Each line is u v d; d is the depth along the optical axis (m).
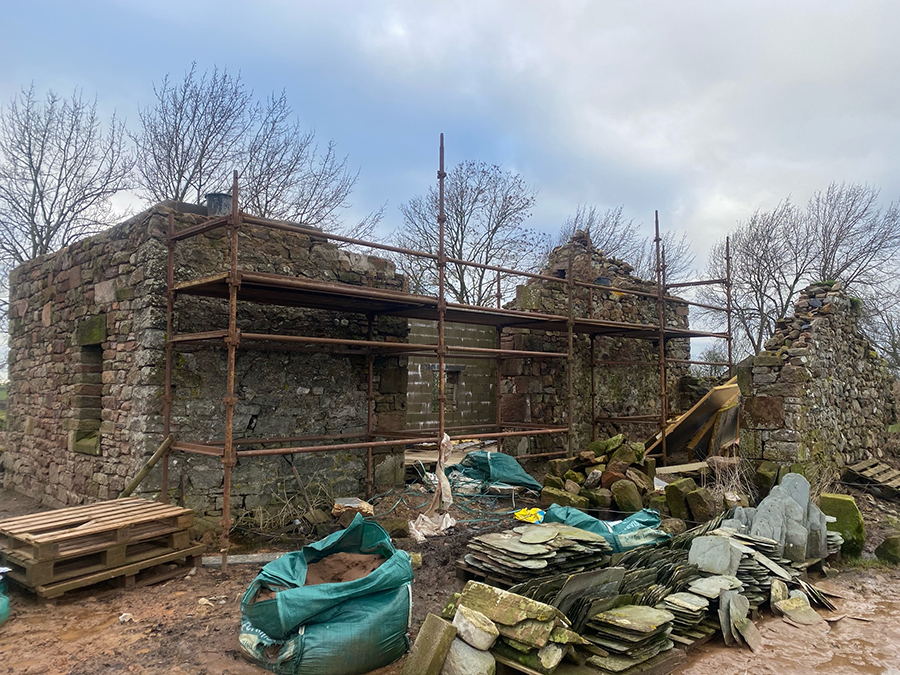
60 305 7.83
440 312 6.51
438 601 4.53
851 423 9.62
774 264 19.02
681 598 4.27
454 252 19.39
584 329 9.29
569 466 7.58
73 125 14.07
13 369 9.30
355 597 3.51
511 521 6.57
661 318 9.20
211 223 5.24
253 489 6.50
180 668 3.39
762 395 7.77
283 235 6.91
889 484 8.48
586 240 10.37
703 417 9.47
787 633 4.39
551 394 9.54
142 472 5.66
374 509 6.82
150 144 15.35
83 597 4.40
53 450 7.80
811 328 8.21
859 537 6.20
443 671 3.38
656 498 6.87
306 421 7.01
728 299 10.12
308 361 7.08
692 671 3.79
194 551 5.04
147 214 6.08
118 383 6.43
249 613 3.47
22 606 4.21
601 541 4.86
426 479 7.84
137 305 6.11
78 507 5.07
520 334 9.46
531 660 3.42
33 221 13.64
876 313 17.81
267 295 6.13
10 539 4.50
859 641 4.30
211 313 6.29
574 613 3.91
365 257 7.70
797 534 5.68
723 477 7.59
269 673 3.37
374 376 7.76
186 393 6.05
